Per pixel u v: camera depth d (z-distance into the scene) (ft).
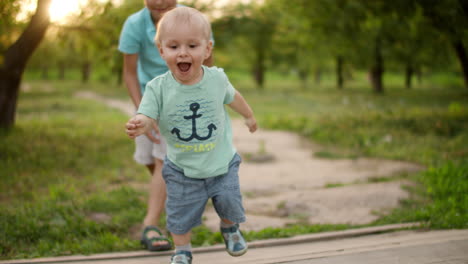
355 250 8.59
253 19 74.54
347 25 34.17
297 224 11.41
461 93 73.97
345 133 27.68
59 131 27.43
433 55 43.80
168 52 6.54
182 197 7.32
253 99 69.67
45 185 14.97
